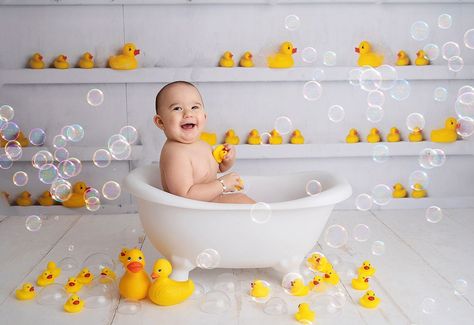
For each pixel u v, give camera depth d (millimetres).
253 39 2432
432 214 2422
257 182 1938
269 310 1523
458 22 2457
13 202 2482
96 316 1511
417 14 2443
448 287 1688
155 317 1505
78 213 2455
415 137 2482
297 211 1559
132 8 2381
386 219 2365
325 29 2438
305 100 2480
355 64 2467
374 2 2414
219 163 1835
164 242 1627
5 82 2355
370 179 2533
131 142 2475
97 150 2428
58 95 2422
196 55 2434
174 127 1675
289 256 1643
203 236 1574
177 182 1653
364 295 1587
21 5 2355
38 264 1873
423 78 2438
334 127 2510
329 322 1475
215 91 2451
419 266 1850
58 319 1494
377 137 2479
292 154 2451
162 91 1725
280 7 2410
